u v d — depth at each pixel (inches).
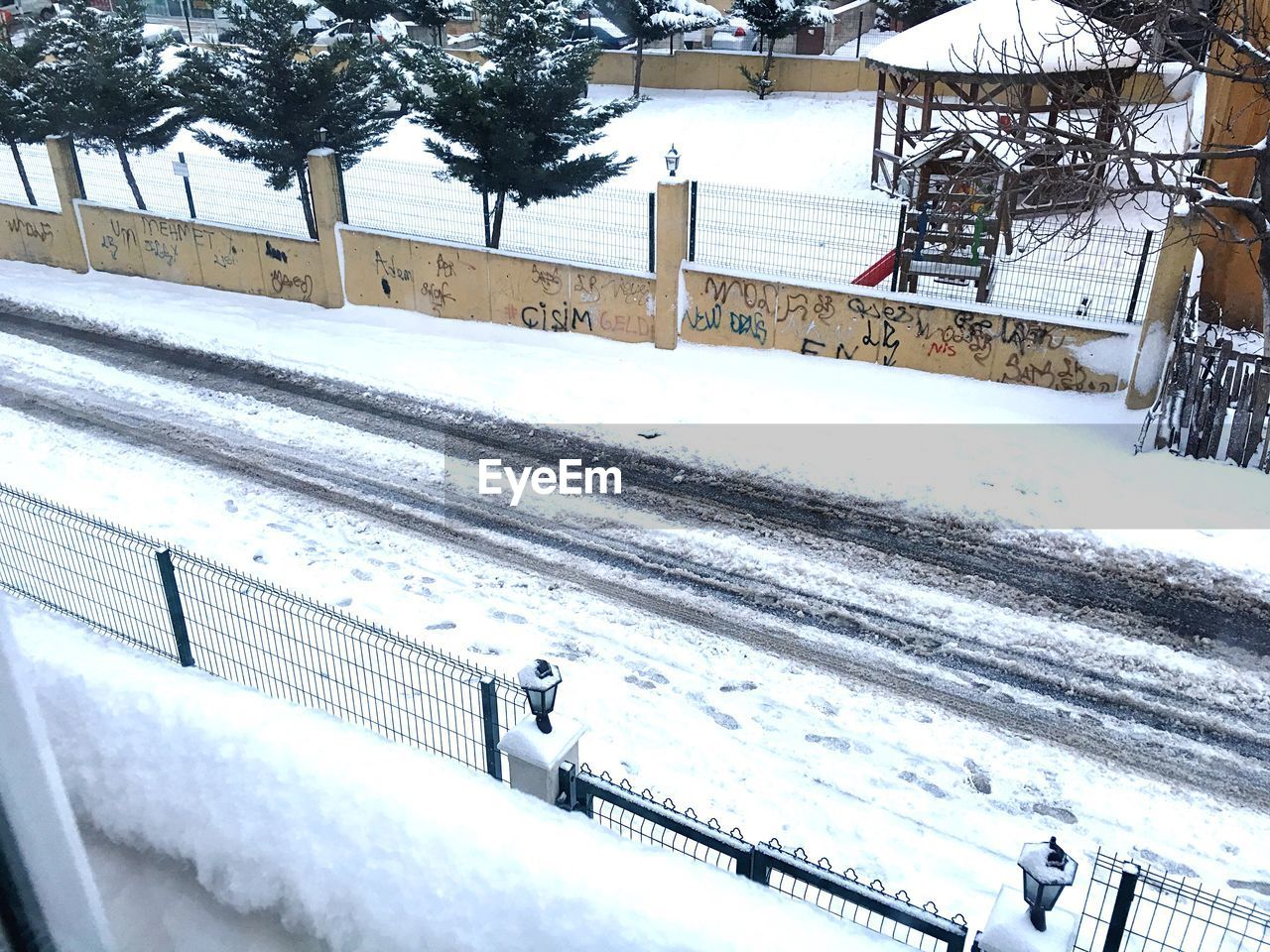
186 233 780.6
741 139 1016.2
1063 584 433.1
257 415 592.7
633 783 327.6
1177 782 335.3
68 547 370.6
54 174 815.7
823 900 288.5
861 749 347.3
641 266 668.1
